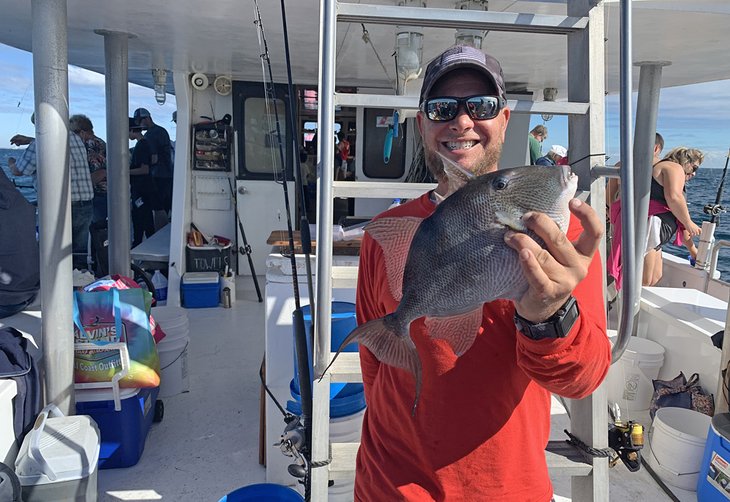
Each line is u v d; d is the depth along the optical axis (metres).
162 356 4.12
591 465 1.93
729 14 3.62
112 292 3.39
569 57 2.09
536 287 1.07
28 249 4.28
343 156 7.34
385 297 1.60
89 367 3.25
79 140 6.98
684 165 6.04
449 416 1.50
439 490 1.52
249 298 6.81
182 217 6.57
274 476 3.16
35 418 3.08
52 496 2.69
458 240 1.15
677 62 5.33
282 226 7.09
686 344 3.93
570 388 1.26
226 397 4.17
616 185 5.58
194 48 5.14
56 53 3.02
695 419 3.47
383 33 4.17
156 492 3.10
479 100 1.53
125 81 4.63
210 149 6.86
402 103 1.82
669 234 5.61
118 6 3.77
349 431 2.81
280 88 6.92
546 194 1.10
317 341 1.78
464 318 1.25
